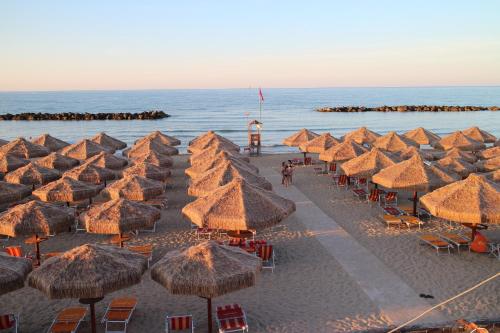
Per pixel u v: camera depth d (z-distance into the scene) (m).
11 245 13.15
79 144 22.80
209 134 25.81
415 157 15.22
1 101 155.38
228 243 12.92
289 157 29.86
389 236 13.48
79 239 13.66
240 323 7.97
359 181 19.91
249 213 10.98
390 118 76.50
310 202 17.61
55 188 14.14
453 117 77.19
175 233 14.10
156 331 8.31
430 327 8.09
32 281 7.54
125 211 11.55
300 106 118.44
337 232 13.92
